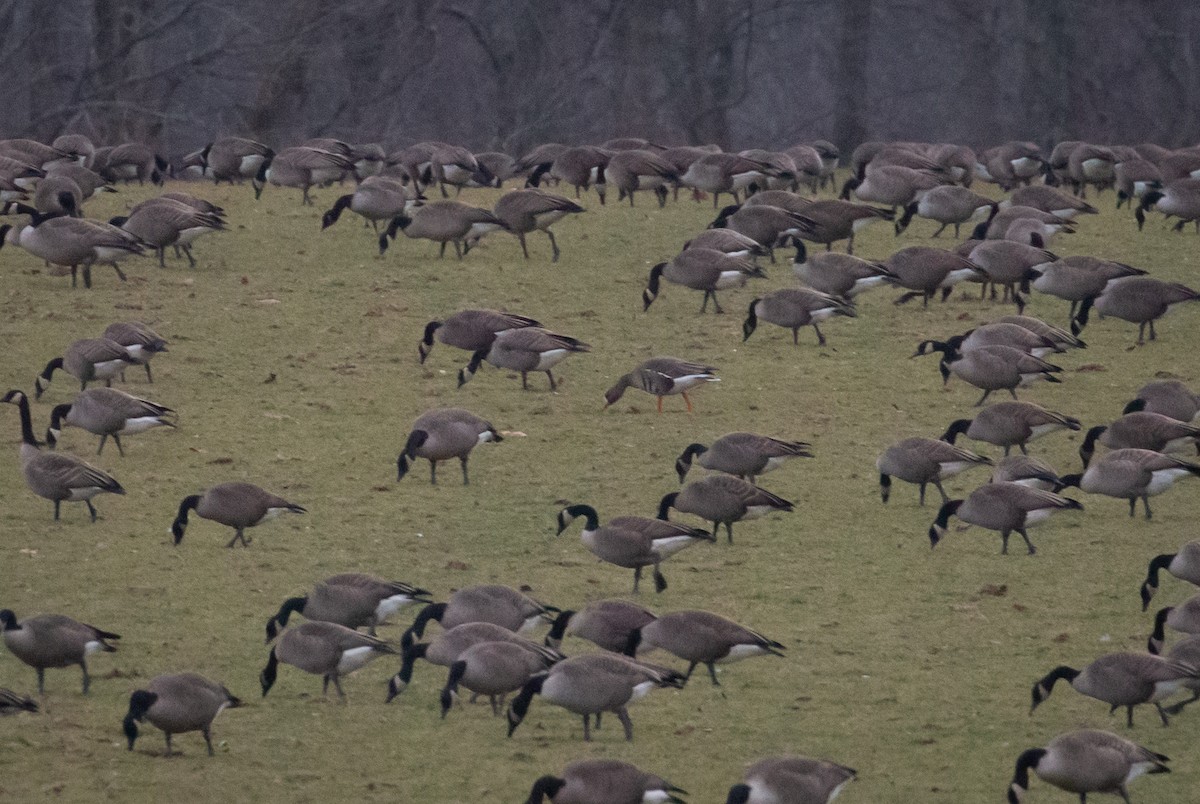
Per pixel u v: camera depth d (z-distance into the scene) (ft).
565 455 236.84
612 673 148.87
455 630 158.61
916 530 210.59
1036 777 146.61
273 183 389.80
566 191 424.87
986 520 197.98
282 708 159.74
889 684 164.96
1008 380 244.01
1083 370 273.95
